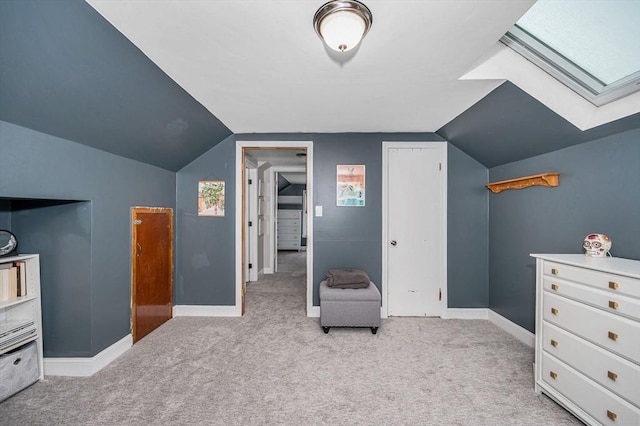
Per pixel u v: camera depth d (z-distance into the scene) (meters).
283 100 2.41
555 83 1.90
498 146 2.79
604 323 1.48
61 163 1.91
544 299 1.87
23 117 1.60
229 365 2.27
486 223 3.32
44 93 1.52
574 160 2.15
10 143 1.60
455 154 3.34
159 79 1.95
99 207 2.23
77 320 2.14
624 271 1.39
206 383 2.04
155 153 2.76
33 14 1.17
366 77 2.01
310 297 3.36
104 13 1.33
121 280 2.47
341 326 2.87
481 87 2.14
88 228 2.14
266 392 1.94
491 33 1.52
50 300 2.14
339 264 3.38
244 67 1.87
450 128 3.04
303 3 1.29
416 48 1.66
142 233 2.74
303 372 2.18
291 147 3.39
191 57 1.74
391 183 3.38
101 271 2.25
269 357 2.40
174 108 2.33
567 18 1.53
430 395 1.92
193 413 1.73
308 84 2.12
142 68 1.78
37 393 1.91
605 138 1.90
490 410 1.78
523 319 2.72
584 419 1.58
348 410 1.77
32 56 1.31
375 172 3.37
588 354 1.57
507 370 2.21
